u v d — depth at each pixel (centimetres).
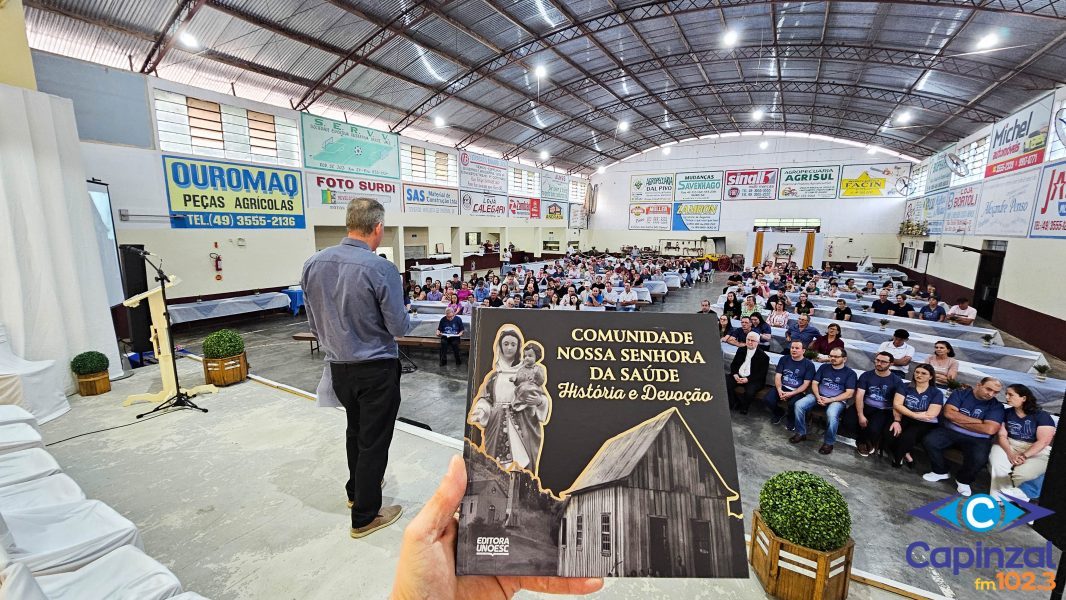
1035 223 878
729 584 222
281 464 311
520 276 1270
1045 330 820
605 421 63
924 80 1181
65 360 433
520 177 2038
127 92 788
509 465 61
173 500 269
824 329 702
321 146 1126
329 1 806
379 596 201
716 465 62
